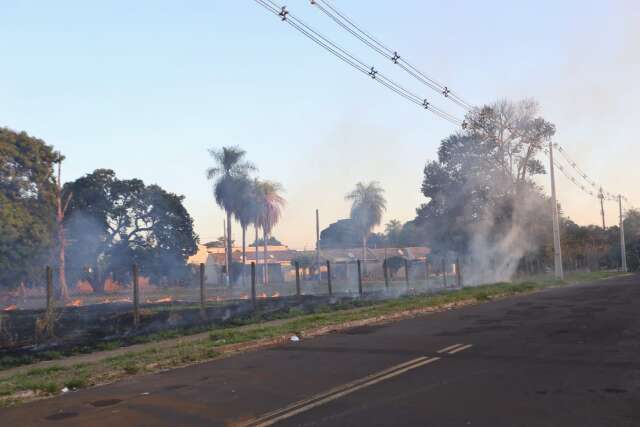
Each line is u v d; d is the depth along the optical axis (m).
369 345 12.99
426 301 23.03
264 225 65.19
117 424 7.30
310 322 17.62
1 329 16.98
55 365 12.38
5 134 43.41
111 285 57.09
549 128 44.81
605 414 6.74
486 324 16.02
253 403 7.99
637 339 12.12
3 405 8.80
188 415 7.54
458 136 47.22
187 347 13.62
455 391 8.07
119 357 12.84
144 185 57.56
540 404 7.24
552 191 40.69
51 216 45.09
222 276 59.84
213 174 56.03
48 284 16.69
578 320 15.97
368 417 6.95
